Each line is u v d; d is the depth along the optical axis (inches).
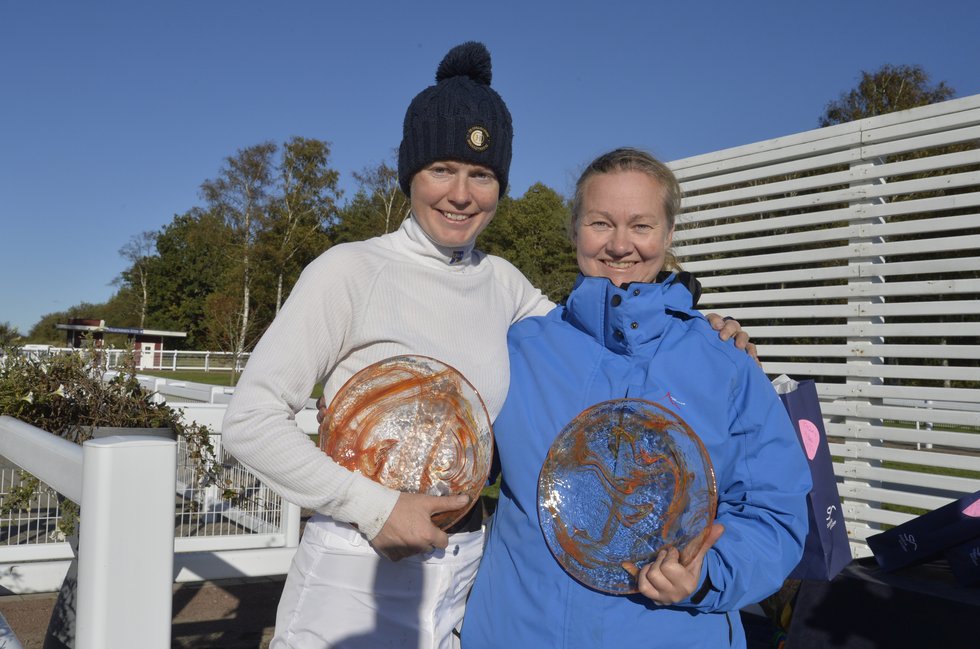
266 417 58.2
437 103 65.5
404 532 56.6
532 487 64.7
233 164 1601.9
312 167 1625.2
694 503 58.9
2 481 175.3
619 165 72.4
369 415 61.6
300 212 1633.9
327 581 62.7
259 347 61.1
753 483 60.9
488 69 69.7
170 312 2554.1
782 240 171.0
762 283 175.2
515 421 66.9
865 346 155.4
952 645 91.7
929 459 145.0
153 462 46.8
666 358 64.4
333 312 62.7
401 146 69.1
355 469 60.9
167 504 47.2
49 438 62.9
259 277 1560.0
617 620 59.3
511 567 65.0
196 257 2559.1
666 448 61.0
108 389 141.3
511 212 1830.7
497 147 66.2
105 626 44.9
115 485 45.5
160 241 2600.9
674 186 73.4
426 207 66.5
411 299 65.6
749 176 177.8
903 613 97.0
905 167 150.6
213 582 184.5
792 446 62.1
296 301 62.1
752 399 62.3
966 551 96.9
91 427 134.0
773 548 58.3
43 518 180.1
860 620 100.2
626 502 61.4
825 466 96.3
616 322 65.4
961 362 405.4
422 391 62.2
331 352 63.3
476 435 63.2
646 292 65.9
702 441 61.4
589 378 66.0
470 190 66.2
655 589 54.9
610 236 71.5
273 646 65.8
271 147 1619.1
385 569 62.5
